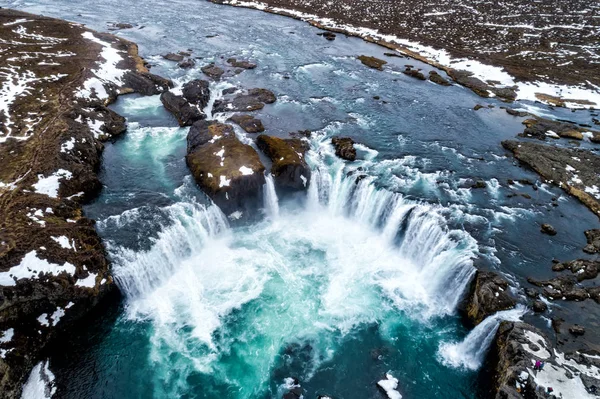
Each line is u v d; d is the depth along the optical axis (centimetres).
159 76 4138
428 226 2350
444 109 3784
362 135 3294
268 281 2283
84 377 1784
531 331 1734
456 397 1756
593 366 1597
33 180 2434
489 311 1912
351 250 2517
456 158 3025
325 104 3788
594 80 4428
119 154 3019
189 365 1861
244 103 3669
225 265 2370
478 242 2252
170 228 2316
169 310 2102
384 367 1877
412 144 3188
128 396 1739
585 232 2372
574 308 1891
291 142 3044
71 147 2756
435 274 2242
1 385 1599
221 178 2553
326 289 2252
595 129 3425
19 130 2989
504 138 3316
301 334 2014
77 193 2491
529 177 2850
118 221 2345
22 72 3881
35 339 1789
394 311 2136
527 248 2234
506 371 1620
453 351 1941
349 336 2009
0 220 2067
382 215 2589
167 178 2756
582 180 2759
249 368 1859
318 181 2758
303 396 1753
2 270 1786
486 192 2670
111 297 2067
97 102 3459
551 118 3647
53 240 2019
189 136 3122
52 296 1841
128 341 1945
